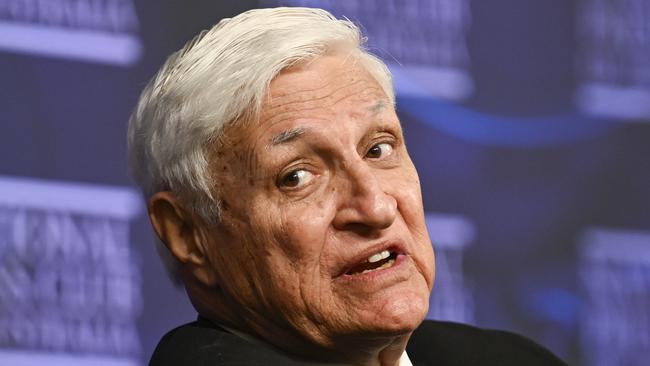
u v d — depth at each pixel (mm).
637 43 12211
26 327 9898
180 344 6414
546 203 11797
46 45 10289
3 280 9883
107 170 10336
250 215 6098
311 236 6008
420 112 11461
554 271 11742
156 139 6395
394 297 6027
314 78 6113
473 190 11578
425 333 7340
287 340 6336
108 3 10508
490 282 11516
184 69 6289
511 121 11773
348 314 6043
